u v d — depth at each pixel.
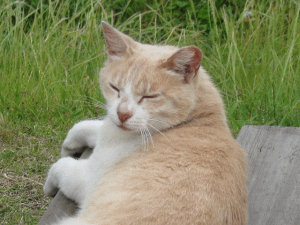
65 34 5.30
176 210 1.93
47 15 6.10
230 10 5.86
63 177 2.57
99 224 1.98
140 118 2.39
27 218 3.16
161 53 2.52
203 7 6.18
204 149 2.23
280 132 2.97
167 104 2.38
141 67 2.40
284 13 5.64
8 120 4.27
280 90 4.44
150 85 2.36
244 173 2.29
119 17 5.91
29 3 6.35
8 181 3.51
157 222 1.90
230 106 4.42
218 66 5.02
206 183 2.05
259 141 2.91
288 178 2.58
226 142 2.32
